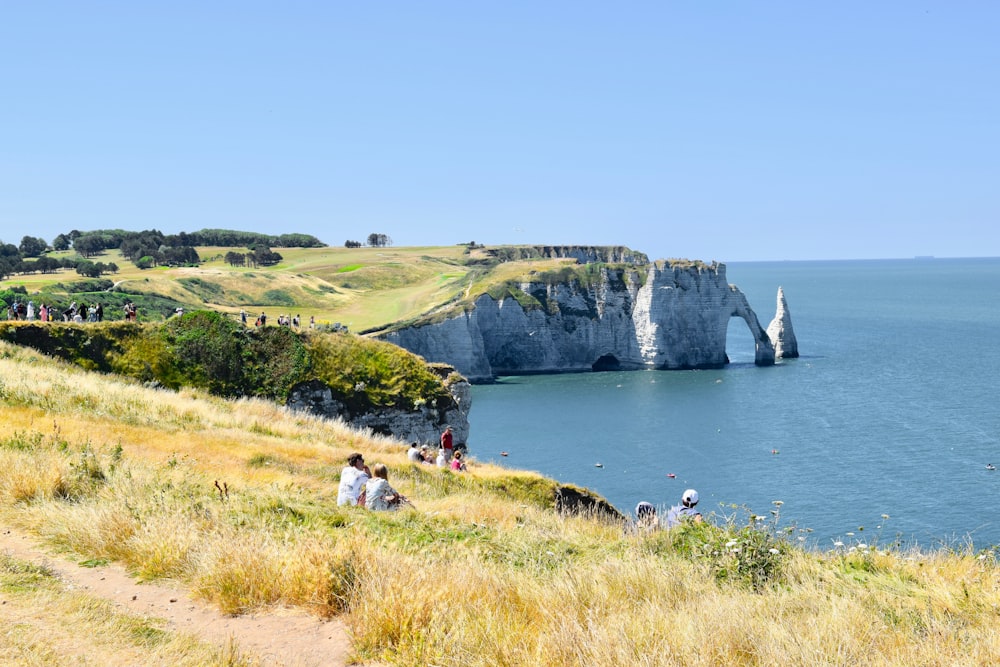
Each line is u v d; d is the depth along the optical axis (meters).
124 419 23.33
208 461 19.06
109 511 10.93
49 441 16.78
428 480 23.52
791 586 9.24
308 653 7.13
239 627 7.80
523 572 9.66
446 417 56.19
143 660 6.43
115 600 8.30
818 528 56.03
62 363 40.91
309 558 8.84
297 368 52.56
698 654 6.61
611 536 14.62
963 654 6.60
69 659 6.18
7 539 10.32
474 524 13.23
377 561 8.91
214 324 52.66
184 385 49.25
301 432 29.23
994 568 10.31
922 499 62.75
